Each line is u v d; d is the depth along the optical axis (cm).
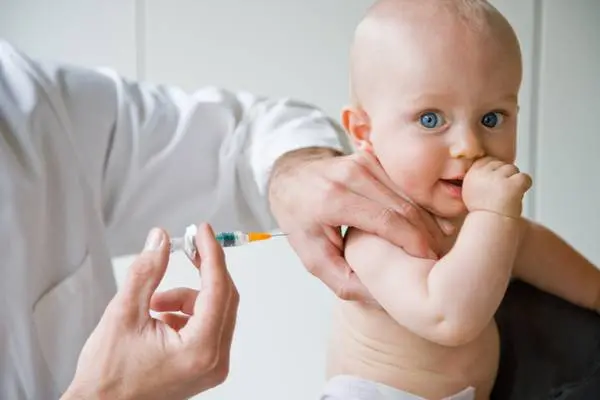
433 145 87
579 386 89
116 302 80
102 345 79
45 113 104
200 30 187
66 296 101
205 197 122
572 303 103
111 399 78
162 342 78
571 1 177
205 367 79
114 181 114
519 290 105
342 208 91
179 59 188
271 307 195
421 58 85
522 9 179
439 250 91
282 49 186
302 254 98
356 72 94
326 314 193
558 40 179
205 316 78
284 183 106
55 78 110
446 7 87
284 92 188
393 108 89
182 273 183
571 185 185
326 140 120
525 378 98
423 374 97
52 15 188
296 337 195
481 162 84
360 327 100
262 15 185
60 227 103
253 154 122
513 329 103
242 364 198
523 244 103
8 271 95
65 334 101
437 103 85
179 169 119
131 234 120
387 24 89
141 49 188
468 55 84
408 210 90
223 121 123
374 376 99
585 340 96
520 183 79
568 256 104
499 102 86
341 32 184
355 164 93
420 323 84
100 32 188
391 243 89
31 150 100
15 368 95
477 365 98
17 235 96
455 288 81
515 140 89
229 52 187
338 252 96
